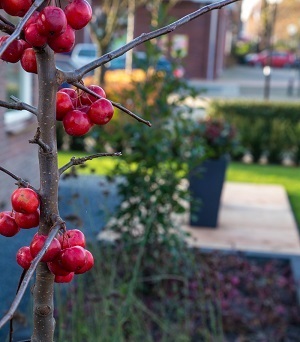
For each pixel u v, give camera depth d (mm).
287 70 46750
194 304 4406
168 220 4938
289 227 7527
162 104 4977
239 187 9898
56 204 1185
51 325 1246
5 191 6871
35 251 1150
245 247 6523
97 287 4000
